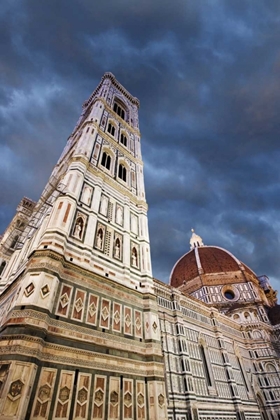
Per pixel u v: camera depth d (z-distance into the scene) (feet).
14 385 31.94
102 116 115.14
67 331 42.88
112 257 64.08
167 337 108.37
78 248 56.90
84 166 77.77
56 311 43.68
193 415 90.38
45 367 37.04
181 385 97.35
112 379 44.01
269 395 139.33
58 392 36.24
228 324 159.63
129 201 87.61
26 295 41.68
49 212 68.13
